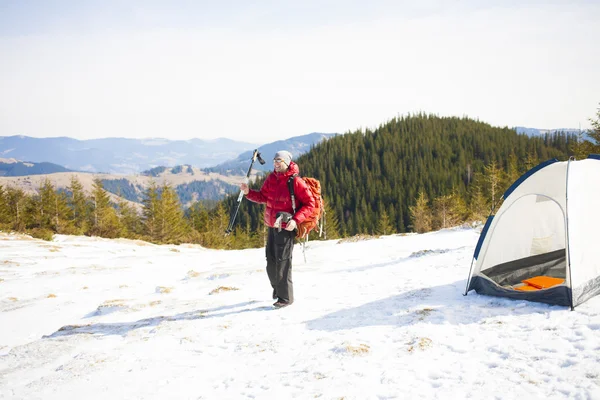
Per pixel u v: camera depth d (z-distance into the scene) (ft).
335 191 372.99
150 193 171.83
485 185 205.36
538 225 18.65
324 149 479.82
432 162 410.11
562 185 15.76
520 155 409.49
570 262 14.20
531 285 16.48
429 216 169.89
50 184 166.61
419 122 532.73
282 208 17.69
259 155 18.78
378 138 484.33
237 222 273.75
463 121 540.93
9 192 166.71
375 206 341.62
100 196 171.63
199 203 221.66
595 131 113.39
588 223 15.34
